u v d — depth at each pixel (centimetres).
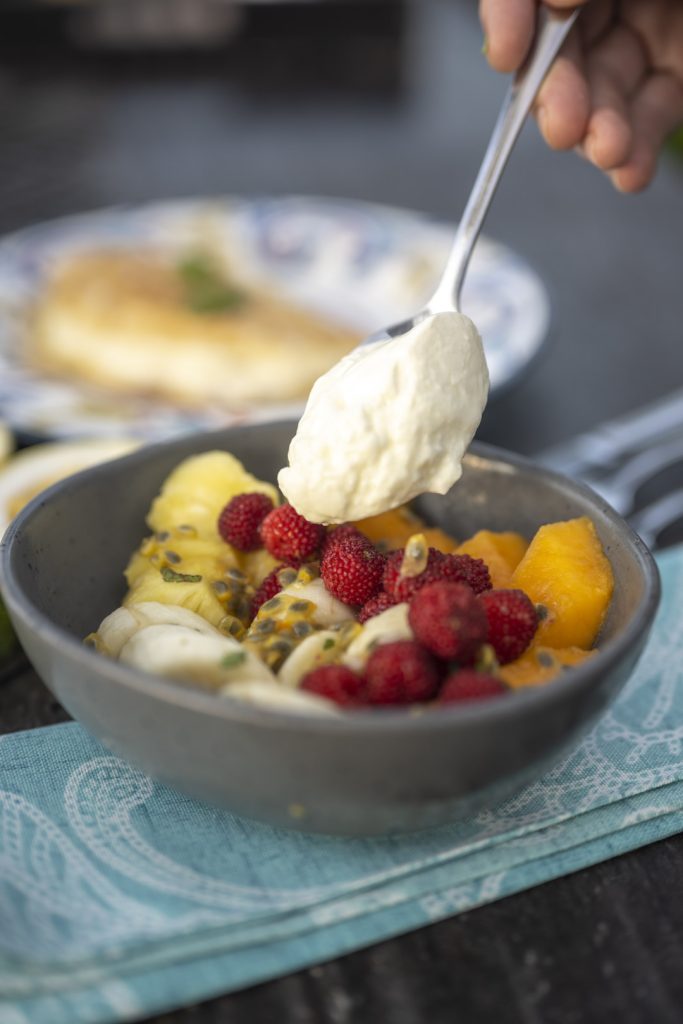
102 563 47
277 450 50
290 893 40
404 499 43
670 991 39
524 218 112
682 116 60
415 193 119
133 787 44
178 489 48
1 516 56
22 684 50
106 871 41
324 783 38
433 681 40
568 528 45
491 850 42
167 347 81
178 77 156
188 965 39
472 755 38
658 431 68
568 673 38
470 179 123
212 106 146
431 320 43
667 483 64
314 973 39
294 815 39
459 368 43
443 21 185
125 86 152
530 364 72
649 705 48
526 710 37
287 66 161
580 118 54
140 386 81
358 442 42
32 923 39
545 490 47
